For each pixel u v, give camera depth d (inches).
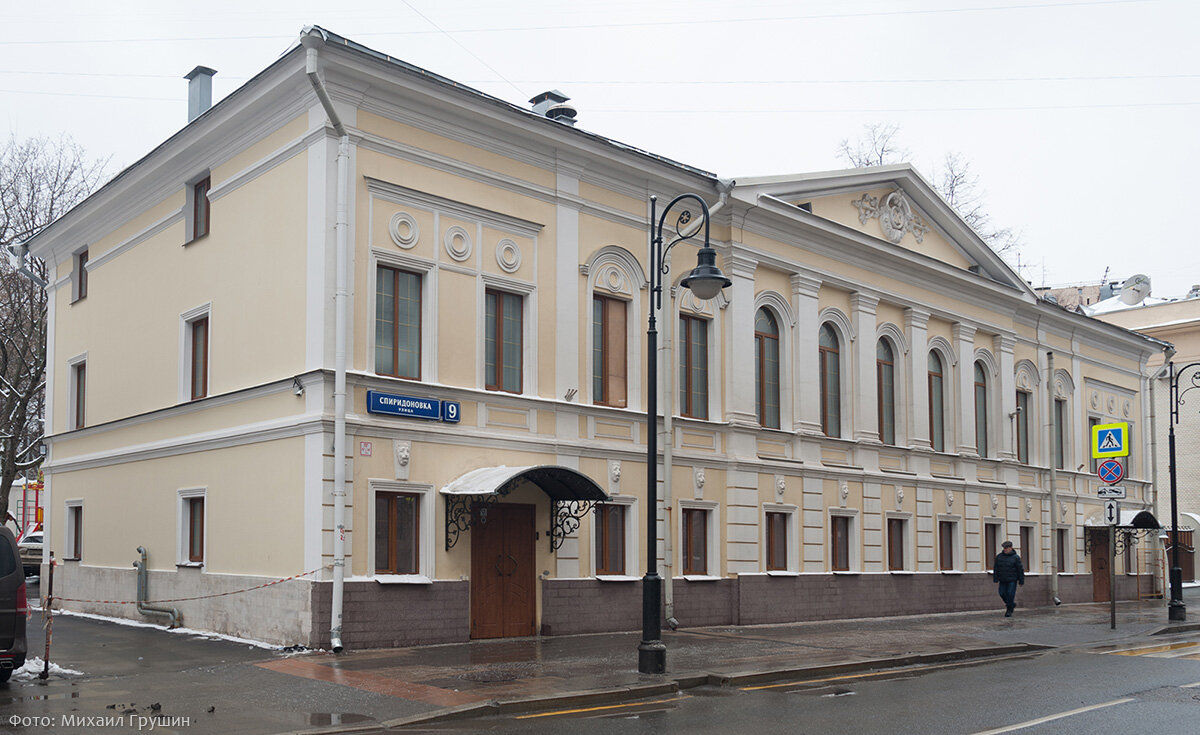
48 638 534.3
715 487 893.8
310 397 662.5
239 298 740.7
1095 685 564.4
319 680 526.9
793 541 956.0
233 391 723.4
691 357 901.2
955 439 1174.3
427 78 701.9
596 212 826.8
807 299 991.0
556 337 787.4
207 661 592.7
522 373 768.9
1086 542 1403.8
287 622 653.9
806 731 423.2
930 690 541.6
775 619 920.9
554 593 761.6
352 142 676.7
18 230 1385.3
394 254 695.1
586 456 795.4
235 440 721.0
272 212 714.2
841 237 1013.8
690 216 898.1
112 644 666.8
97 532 901.8
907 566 1087.0
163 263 845.8
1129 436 1550.2
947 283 1168.2
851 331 1048.8
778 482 946.1
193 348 808.9
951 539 1161.4
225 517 725.9
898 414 1106.7
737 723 440.8
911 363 1113.4
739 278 924.0
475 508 721.6
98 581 886.4
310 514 648.4
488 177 753.0
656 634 569.0
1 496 1354.6
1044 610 1201.4
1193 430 1929.1
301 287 679.7
